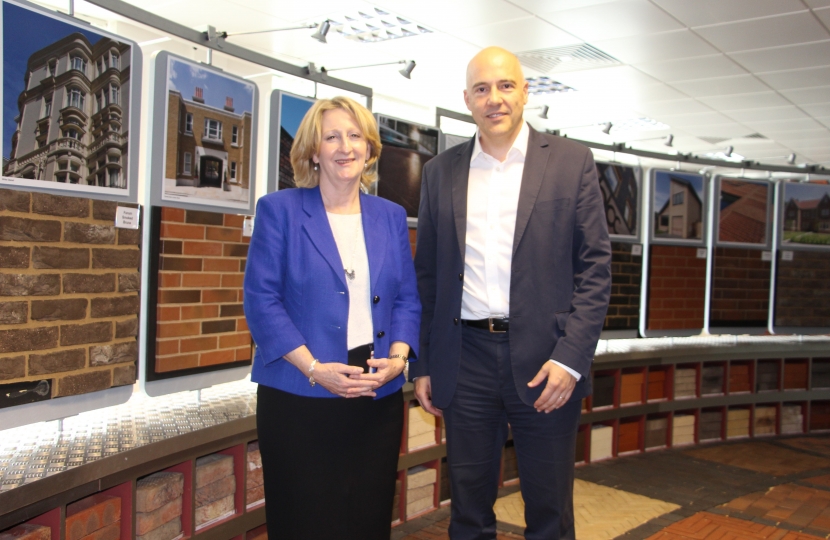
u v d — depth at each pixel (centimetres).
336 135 181
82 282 257
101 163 267
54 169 248
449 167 215
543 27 419
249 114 339
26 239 237
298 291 180
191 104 309
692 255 621
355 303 184
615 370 531
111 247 268
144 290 297
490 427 207
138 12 304
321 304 179
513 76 191
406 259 200
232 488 286
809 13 382
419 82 562
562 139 202
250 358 339
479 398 204
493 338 200
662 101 583
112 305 269
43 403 246
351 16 420
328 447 180
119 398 277
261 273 179
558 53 468
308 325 179
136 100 283
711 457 542
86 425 266
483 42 454
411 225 441
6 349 232
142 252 294
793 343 632
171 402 312
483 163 207
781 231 668
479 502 209
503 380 200
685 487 461
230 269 329
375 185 421
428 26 426
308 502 179
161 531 250
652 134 718
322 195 190
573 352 182
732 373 608
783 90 535
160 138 295
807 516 408
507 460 454
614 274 576
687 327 622
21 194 236
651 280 605
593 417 513
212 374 322
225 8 410
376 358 182
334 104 184
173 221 302
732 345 600
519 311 193
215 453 291
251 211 343
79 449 230
